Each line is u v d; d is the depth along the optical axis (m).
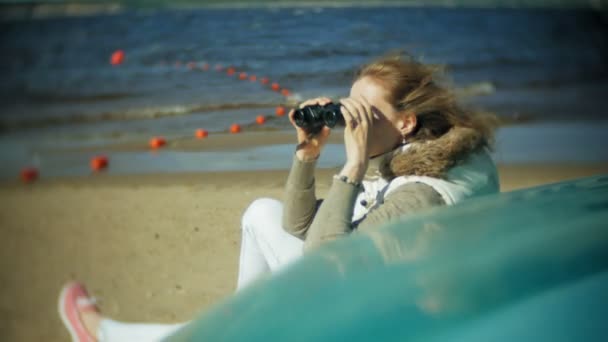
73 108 7.49
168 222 4.23
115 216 4.64
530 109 7.90
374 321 1.30
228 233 3.89
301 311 1.39
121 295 3.80
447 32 9.82
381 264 1.51
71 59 9.11
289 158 4.07
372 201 2.45
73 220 4.94
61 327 4.06
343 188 2.30
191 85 5.30
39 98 8.04
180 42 7.41
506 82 8.90
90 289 3.96
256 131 4.14
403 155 2.37
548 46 10.75
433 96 2.44
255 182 4.04
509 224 1.66
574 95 8.62
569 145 6.60
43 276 4.35
